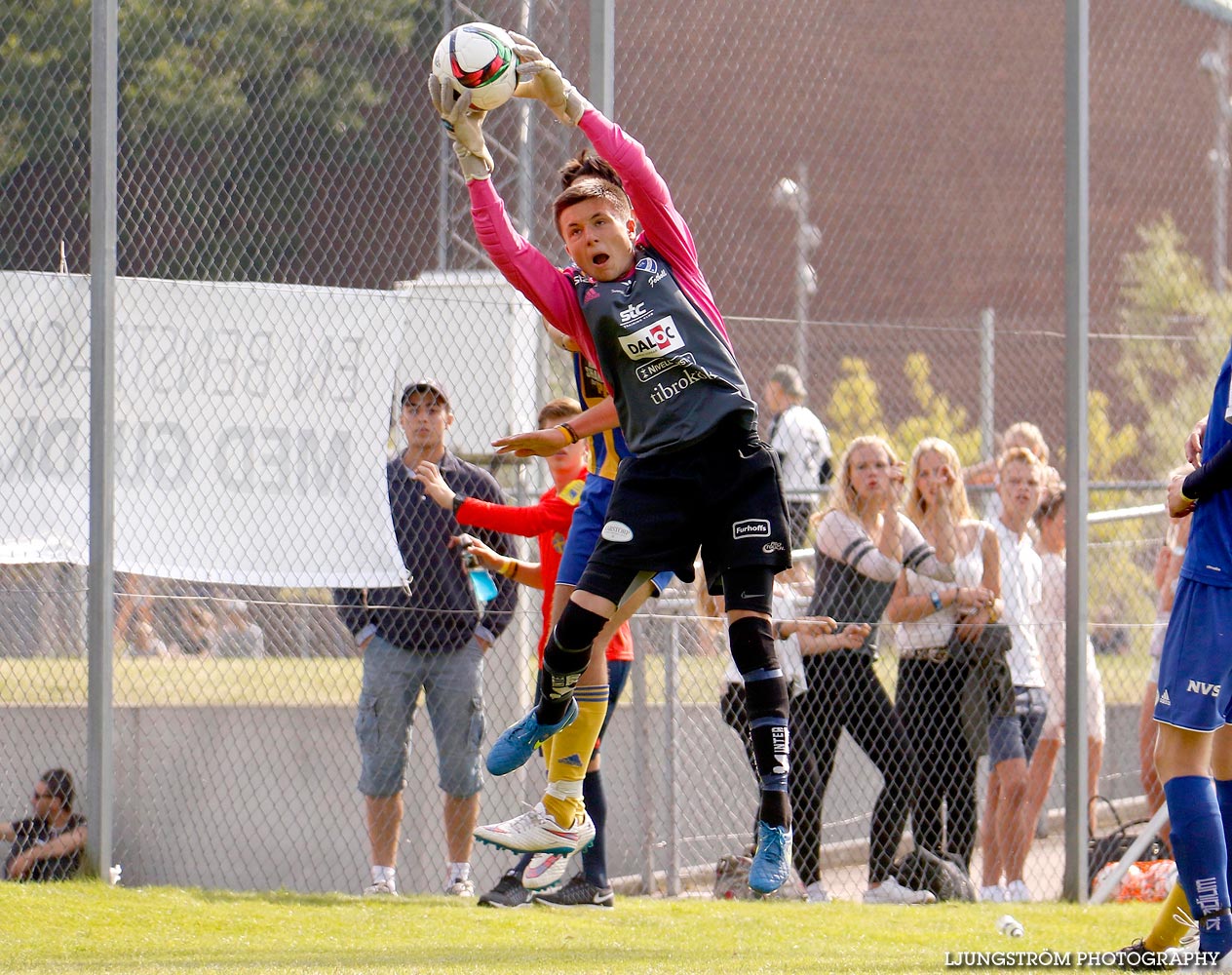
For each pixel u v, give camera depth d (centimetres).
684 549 1066
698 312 1074
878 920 1612
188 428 1791
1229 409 1186
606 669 1371
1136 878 1939
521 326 1912
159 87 1861
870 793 2256
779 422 2341
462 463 1822
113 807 1833
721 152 2323
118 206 1830
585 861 1678
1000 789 1945
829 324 2202
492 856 1927
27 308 1770
